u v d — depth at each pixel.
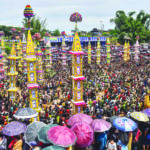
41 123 11.11
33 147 8.93
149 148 11.17
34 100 22.33
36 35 43.78
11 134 10.23
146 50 79.62
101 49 80.69
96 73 49.84
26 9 21.14
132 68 55.47
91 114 23.09
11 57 29.77
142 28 96.12
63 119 19.19
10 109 25.48
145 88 33.12
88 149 9.85
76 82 21.22
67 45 90.25
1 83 40.69
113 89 34.62
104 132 10.39
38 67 43.84
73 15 20.17
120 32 98.12
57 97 34.31
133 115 11.61
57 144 8.44
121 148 9.70
